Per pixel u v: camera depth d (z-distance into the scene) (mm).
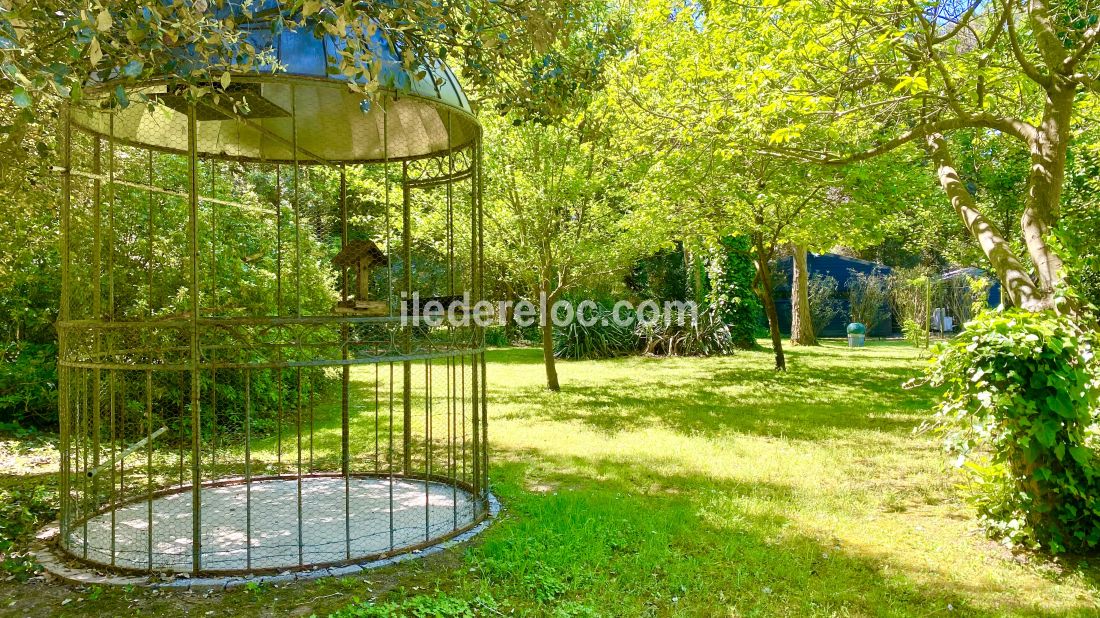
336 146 5828
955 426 4375
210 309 5211
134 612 3156
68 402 3912
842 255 30562
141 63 2652
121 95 2658
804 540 4152
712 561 3793
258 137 5684
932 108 6094
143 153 7652
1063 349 3826
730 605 3252
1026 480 4000
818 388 11258
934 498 5039
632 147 9742
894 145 6316
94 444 3787
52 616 3115
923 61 5301
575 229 10375
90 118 4062
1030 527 3979
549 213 9992
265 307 8375
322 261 11984
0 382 7332
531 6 4449
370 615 3061
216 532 4238
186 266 7836
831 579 3562
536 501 4863
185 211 8180
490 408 9367
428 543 3967
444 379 12945
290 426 8289
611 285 19406
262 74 3467
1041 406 3781
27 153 4859
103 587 3404
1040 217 5020
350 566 3668
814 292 24328
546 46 4504
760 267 13250
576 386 11695
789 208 11625
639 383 12078
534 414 8859
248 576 3521
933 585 3514
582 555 3785
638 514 4559
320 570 3615
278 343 3607
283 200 15797
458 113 4262
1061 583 3555
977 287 5234
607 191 10680
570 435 7414
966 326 3980
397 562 3742
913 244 21438
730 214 11695
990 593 3418
